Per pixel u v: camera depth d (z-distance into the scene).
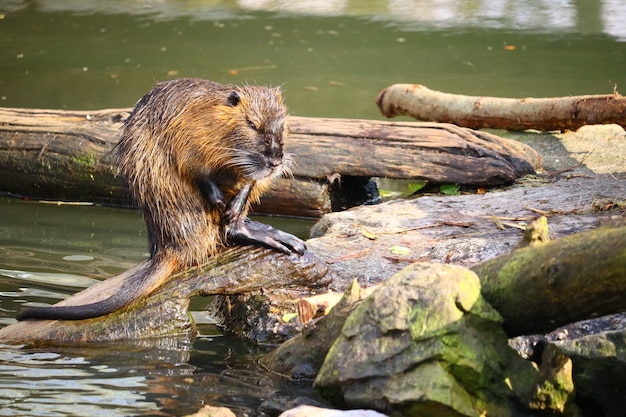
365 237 9.93
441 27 21.75
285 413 6.46
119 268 10.34
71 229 11.85
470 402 6.25
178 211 8.55
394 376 6.29
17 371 7.68
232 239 8.80
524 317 6.23
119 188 12.72
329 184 12.23
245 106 8.54
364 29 21.69
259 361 7.95
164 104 8.48
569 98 12.81
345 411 6.33
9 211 12.66
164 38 21.09
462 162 11.81
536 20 22.14
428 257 9.23
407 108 14.07
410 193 13.07
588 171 12.10
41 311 8.37
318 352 7.34
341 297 7.66
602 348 6.68
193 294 8.64
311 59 19.28
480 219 10.29
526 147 12.33
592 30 21.16
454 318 6.23
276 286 8.78
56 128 12.91
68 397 7.16
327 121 12.51
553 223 9.84
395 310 6.36
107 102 16.34
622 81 17.14
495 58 19.06
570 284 5.82
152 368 7.84
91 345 8.34
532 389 6.41
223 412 6.50
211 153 8.50
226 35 21.31
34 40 21.11
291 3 23.91
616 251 5.57
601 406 6.72
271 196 12.23
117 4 24.25
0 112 13.26
